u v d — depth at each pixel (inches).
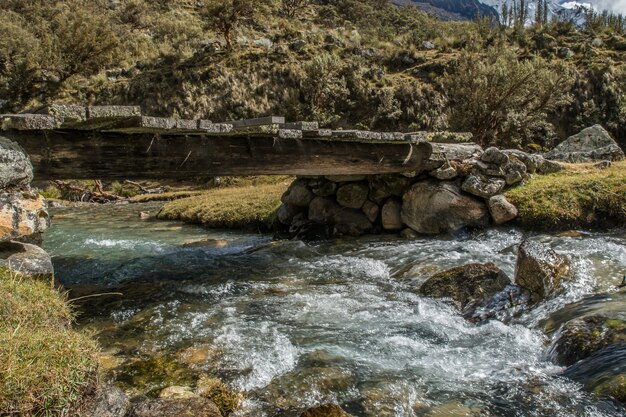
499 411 145.4
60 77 1911.9
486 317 227.9
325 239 460.1
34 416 102.7
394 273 317.7
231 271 337.4
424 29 2546.8
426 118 1641.2
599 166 515.2
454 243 385.1
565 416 139.4
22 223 199.5
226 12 1884.8
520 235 386.6
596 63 1836.9
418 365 179.6
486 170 426.0
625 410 136.0
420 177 450.0
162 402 135.9
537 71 1270.9
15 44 1867.6
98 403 120.0
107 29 2017.7
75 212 908.0
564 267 249.6
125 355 189.3
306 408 148.0
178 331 216.5
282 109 1727.4
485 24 2362.2
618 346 165.8
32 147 255.3
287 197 514.9
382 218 459.2
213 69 1777.8
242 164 349.1
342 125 1688.0
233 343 200.2
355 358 185.3
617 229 383.2
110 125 261.4
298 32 2119.8
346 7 3437.5
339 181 479.8
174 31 2416.3
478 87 1225.4
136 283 310.3
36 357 114.0
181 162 318.3
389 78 1807.3
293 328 219.3
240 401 152.5
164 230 614.5
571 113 1689.2
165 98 1706.4
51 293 170.6
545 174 481.4
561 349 178.5
